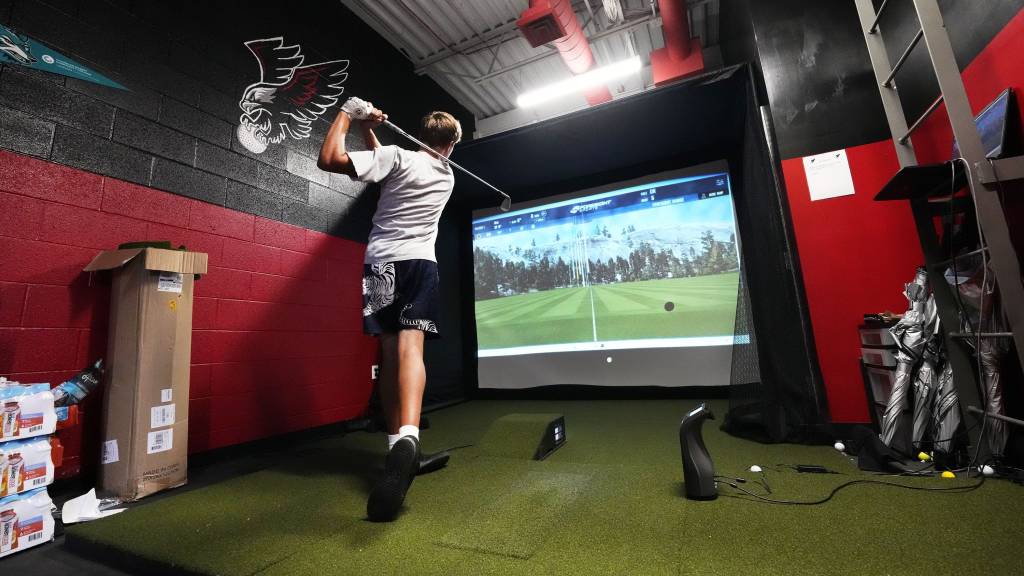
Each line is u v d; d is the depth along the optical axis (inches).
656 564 34.2
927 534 37.7
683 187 158.1
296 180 119.5
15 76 70.3
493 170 158.4
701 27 194.5
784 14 97.0
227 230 99.7
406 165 62.9
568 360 166.1
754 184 97.5
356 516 48.7
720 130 137.6
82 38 79.6
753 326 97.2
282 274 111.3
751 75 98.8
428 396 154.4
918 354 65.1
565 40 162.6
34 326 69.0
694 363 148.5
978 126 67.1
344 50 147.5
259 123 111.7
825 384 82.5
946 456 59.4
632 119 127.0
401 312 59.7
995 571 31.2
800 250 88.0
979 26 66.6
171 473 68.3
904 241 82.6
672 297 155.3
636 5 174.4
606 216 168.6
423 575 34.6
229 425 94.4
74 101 77.0
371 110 62.1
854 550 35.3
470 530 42.4
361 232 138.1
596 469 62.9
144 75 88.4
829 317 84.4
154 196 86.8
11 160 68.6
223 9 106.5
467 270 188.7
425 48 181.5
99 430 73.9
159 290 70.2
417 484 58.1
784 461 65.6
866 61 90.3
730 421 89.7
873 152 86.8
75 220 75.0
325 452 88.0
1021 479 50.9
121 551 43.8
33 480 51.3
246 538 44.2
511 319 178.2
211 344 93.2
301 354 113.6
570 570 33.9
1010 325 50.8
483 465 67.0
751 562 33.9
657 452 75.2
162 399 68.3
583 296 168.6
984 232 53.1
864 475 56.8
